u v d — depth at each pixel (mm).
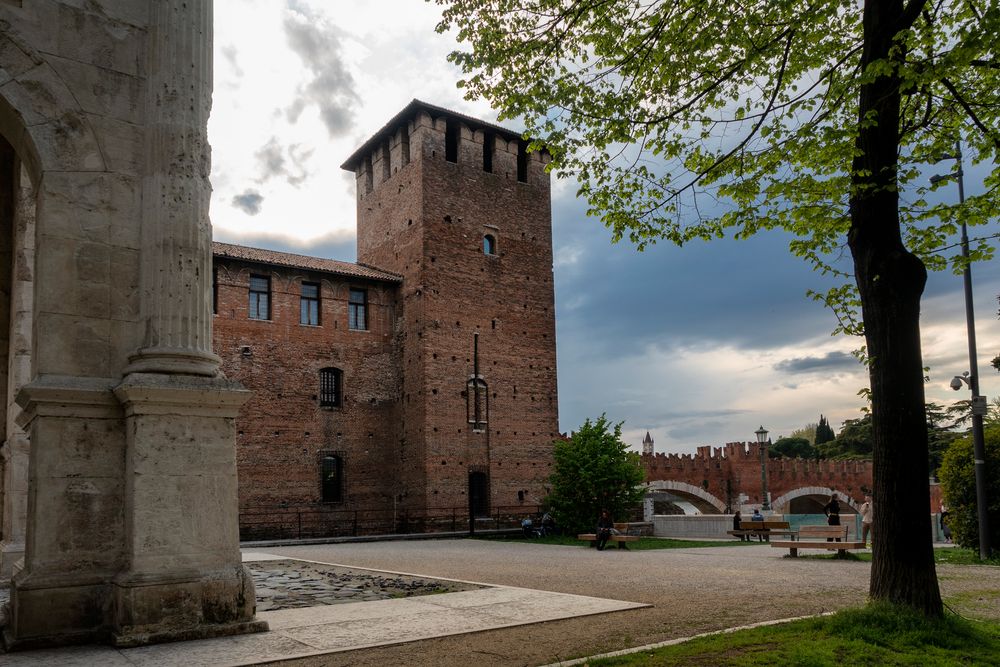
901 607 8898
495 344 43000
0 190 15625
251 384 37562
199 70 10305
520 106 12320
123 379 9320
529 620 9727
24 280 14773
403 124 44375
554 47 12195
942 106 11805
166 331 9523
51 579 8641
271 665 7527
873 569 9469
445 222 42344
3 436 15086
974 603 11648
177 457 9203
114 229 9742
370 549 27516
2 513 15188
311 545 31266
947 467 22703
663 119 12188
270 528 36875
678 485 54031
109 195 9773
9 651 8188
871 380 9703
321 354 40125
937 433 71250
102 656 7918
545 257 46375
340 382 40719
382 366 42125
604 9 11773
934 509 53656
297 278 40062
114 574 8969
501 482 41594
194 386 9336
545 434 43906
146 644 8430
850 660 7273
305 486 38344
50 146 9469
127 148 9977
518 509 41875
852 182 10195
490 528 40344
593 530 35531
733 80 12117
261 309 39000
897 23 9891
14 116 9391
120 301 9641
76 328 9320
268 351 38406
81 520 8938
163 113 10031
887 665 7156
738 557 21438
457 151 44094
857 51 11375
